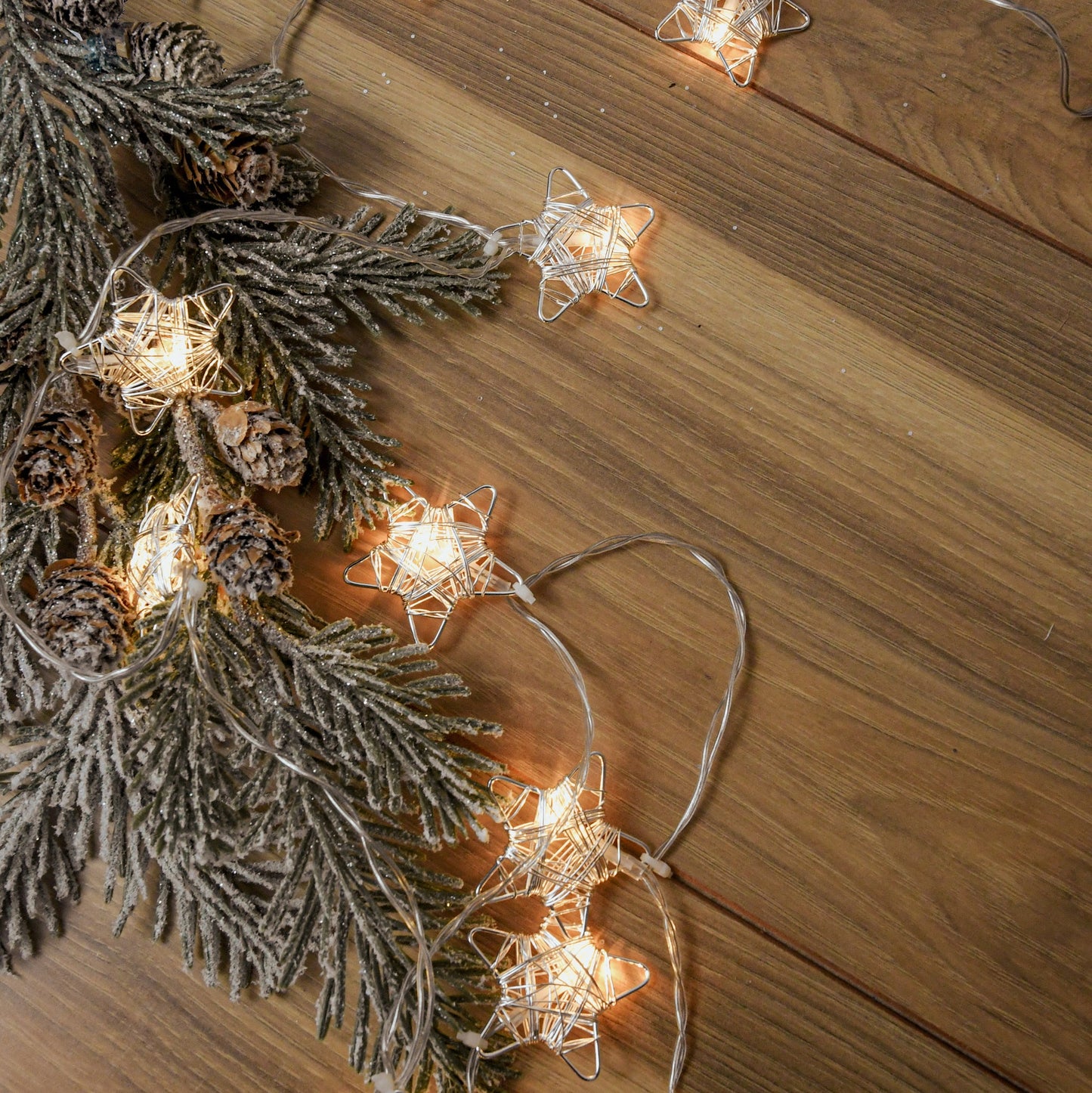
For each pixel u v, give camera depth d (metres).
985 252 0.50
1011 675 0.49
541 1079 0.48
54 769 0.46
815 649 0.49
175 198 0.49
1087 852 0.48
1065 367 0.50
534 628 0.49
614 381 0.50
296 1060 0.48
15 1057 0.48
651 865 0.48
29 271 0.46
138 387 0.45
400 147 0.51
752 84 0.51
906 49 0.51
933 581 0.49
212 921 0.47
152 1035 0.48
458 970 0.46
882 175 0.51
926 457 0.50
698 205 0.51
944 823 0.48
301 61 0.51
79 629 0.44
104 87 0.46
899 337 0.50
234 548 0.44
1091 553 0.49
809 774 0.49
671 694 0.49
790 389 0.50
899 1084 0.48
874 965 0.48
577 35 0.51
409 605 0.48
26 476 0.45
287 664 0.47
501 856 0.47
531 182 0.51
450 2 0.51
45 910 0.48
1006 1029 0.48
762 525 0.50
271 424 0.45
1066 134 0.50
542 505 0.50
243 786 0.45
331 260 0.48
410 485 0.49
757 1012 0.48
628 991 0.47
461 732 0.47
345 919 0.45
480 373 0.50
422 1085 0.45
